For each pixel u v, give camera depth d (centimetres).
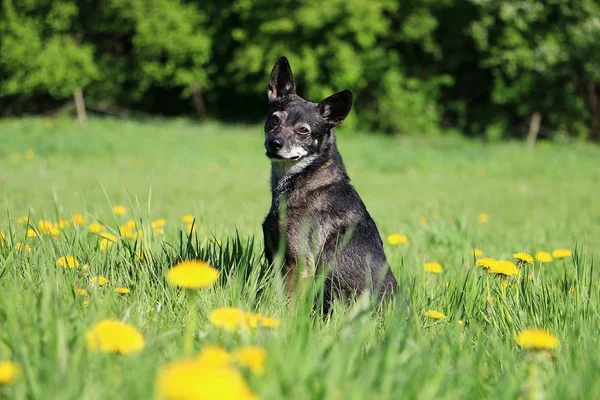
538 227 968
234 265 427
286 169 516
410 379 236
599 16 2652
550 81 2800
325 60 2827
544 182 1852
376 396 218
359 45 2908
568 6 2684
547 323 379
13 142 2050
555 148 2612
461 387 265
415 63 3136
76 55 2698
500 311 395
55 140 2094
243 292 385
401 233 764
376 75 2889
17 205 923
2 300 296
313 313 361
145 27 2775
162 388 160
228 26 3008
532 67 2703
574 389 258
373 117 2947
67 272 376
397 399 226
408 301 407
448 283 472
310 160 517
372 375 226
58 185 1335
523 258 442
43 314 266
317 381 226
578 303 384
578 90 2923
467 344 330
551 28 2773
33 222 571
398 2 2927
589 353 292
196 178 1630
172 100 3269
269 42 2844
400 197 1419
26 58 2655
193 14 2906
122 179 1532
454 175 1984
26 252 422
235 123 3097
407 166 2084
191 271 257
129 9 2788
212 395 157
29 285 347
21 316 274
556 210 1264
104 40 3002
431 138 2881
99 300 325
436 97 3114
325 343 280
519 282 438
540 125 2942
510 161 2217
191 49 2864
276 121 537
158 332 309
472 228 896
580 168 2141
